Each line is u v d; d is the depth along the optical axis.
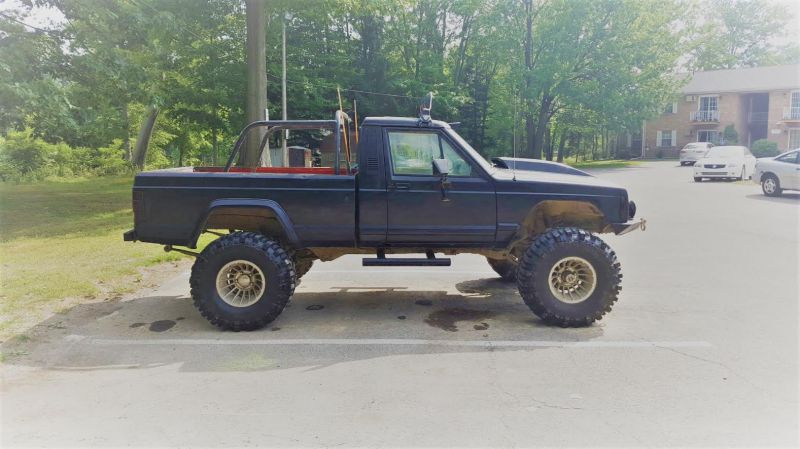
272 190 5.20
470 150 5.36
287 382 3.92
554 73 35.41
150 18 14.12
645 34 36.28
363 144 5.24
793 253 8.61
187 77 24.73
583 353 4.47
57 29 13.72
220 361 4.36
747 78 48.28
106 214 13.95
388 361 4.33
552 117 44.78
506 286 6.89
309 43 30.25
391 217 5.26
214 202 5.15
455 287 6.85
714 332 4.98
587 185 5.41
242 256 5.06
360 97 33.81
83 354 4.54
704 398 3.58
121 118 36.12
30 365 4.30
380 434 3.12
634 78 37.72
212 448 2.99
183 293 6.56
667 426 3.19
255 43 16.98
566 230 5.23
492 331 5.10
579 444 2.99
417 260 5.33
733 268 7.64
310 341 4.84
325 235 5.28
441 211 5.27
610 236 10.38
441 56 40.00
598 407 3.46
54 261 8.09
